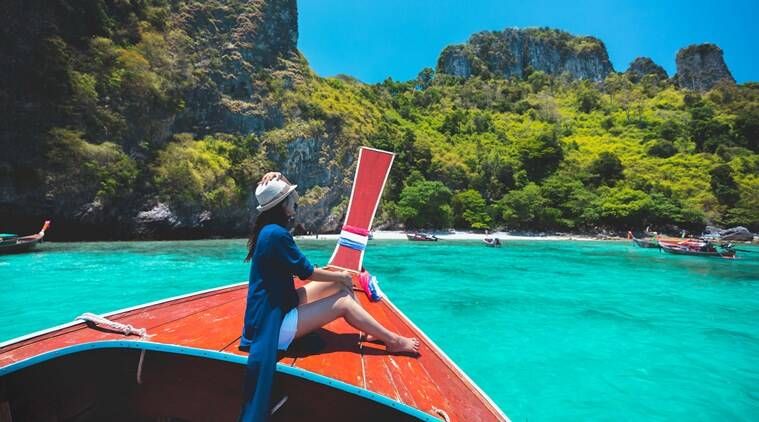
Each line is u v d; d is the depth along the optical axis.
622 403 5.32
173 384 2.98
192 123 40.00
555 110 93.88
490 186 57.78
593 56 153.62
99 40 32.81
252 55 47.59
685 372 6.43
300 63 54.12
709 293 13.91
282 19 53.00
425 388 2.59
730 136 77.50
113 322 3.06
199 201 35.66
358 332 3.41
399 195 52.97
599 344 7.77
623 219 54.09
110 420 3.04
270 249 2.58
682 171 65.81
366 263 20.56
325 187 47.72
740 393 5.66
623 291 13.80
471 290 13.22
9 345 2.61
